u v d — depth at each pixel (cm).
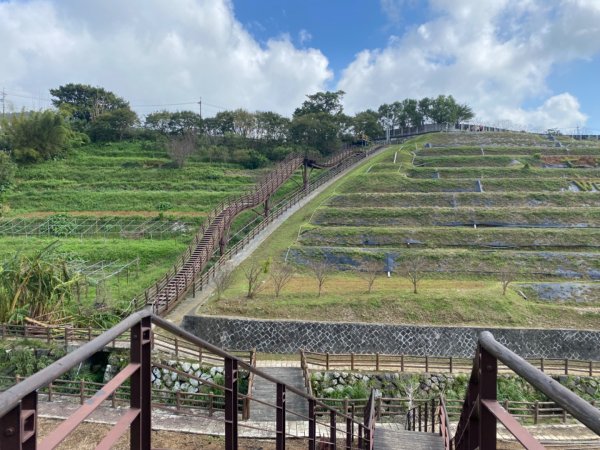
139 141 5981
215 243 2625
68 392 1441
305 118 6025
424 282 2302
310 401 618
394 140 6850
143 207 3922
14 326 1725
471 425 281
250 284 1997
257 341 1772
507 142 5581
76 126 6103
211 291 2272
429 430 1277
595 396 1478
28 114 5259
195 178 4753
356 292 2072
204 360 1565
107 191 4303
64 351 1592
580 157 4462
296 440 1050
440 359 1688
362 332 1775
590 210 3053
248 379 1480
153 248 2989
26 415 172
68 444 936
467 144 5566
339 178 4553
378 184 3772
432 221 3052
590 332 1734
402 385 1508
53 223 3522
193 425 1063
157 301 2028
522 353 1719
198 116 6406
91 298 2242
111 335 247
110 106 6994
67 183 4519
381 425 1291
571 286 2159
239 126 6234
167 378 1481
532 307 1925
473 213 3084
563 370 1581
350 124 6700
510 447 1079
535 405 1318
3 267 1888
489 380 237
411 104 7725
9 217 3669
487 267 2438
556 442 1148
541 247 2681
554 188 3631
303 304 1906
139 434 292
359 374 1528
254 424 1187
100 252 2933
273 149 5734
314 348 1762
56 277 1909
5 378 1495
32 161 5019
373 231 2859
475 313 1858
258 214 3650
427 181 3772
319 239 2822
